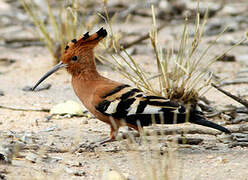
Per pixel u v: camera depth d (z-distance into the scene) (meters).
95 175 8.50
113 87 9.71
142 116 9.35
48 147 9.84
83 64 9.96
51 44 17.08
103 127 11.54
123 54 17.75
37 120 12.00
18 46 20.22
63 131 11.15
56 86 15.17
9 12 24.39
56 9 23.44
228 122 11.70
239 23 23.22
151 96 9.38
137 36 20.67
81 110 12.46
